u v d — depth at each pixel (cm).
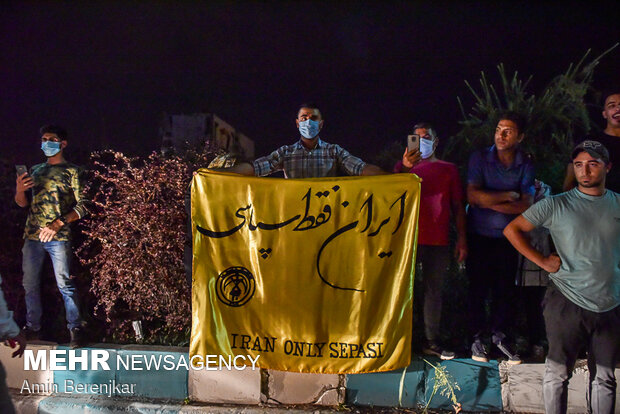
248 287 405
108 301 477
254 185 405
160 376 443
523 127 417
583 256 348
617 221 345
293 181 403
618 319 350
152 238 470
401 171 450
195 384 437
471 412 414
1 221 523
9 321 314
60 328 509
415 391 420
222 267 407
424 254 432
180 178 482
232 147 999
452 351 424
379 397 423
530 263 415
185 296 482
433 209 429
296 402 428
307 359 402
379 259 396
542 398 406
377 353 396
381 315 397
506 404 411
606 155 345
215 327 407
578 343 360
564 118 601
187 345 471
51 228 451
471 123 632
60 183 468
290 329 403
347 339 400
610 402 354
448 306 512
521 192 421
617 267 347
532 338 431
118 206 487
